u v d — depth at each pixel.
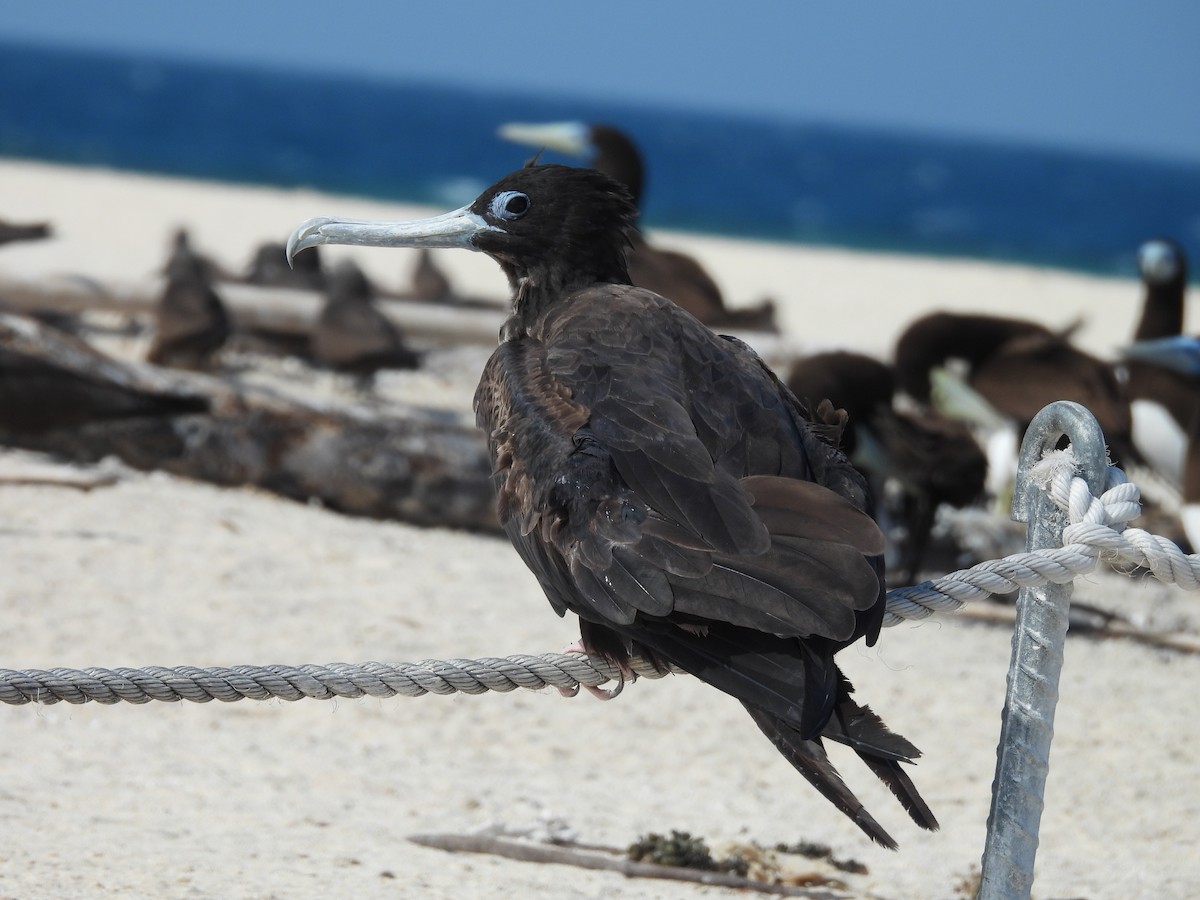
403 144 145.00
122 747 9.75
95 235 37.09
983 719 11.54
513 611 12.75
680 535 5.26
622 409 5.77
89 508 14.05
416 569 13.74
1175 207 168.25
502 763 10.10
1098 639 14.35
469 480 15.47
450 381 22.52
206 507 14.65
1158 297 20.50
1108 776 10.72
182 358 18.94
